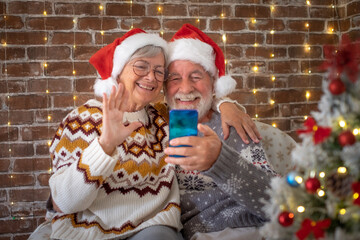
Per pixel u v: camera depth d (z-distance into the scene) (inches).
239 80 88.0
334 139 25.7
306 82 90.6
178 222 44.9
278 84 89.5
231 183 37.7
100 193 43.6
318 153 26.0
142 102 49.9
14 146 81.5
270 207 28.4
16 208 81.7
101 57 53.2
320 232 25.3
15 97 81.1
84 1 82.0
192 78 53.4
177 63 52.9
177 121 37.0
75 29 82.0
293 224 27.1
